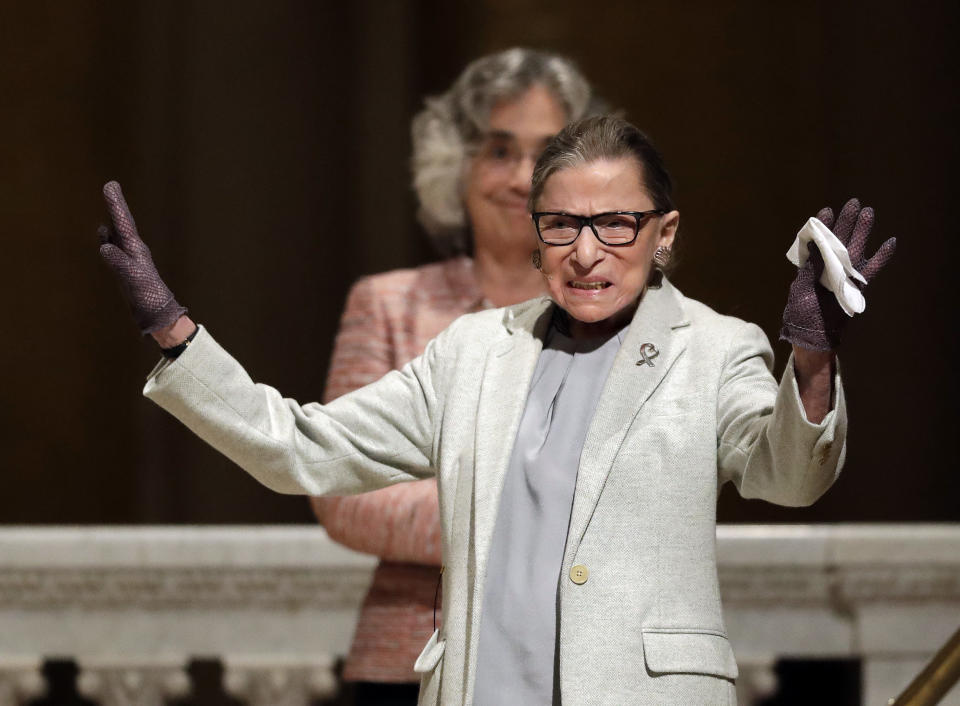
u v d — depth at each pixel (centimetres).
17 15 2580
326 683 1348
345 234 2617
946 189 2498
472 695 716
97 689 1362
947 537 1283
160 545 1337
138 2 2588
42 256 2580
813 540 1288
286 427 779
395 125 2611
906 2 2517
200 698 1488
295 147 2608
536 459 753
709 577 725
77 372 2573
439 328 1123
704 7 2577
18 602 1356
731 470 733
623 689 696
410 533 1040
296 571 1332
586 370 782
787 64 2561
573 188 746
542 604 722
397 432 810
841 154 2541
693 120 2578
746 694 1309
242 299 2594
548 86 1152
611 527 719
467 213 1199
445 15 2619
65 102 2583
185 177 2586
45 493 2552
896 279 2491
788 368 666
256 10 2602
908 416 2467
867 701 1303
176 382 748
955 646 795
